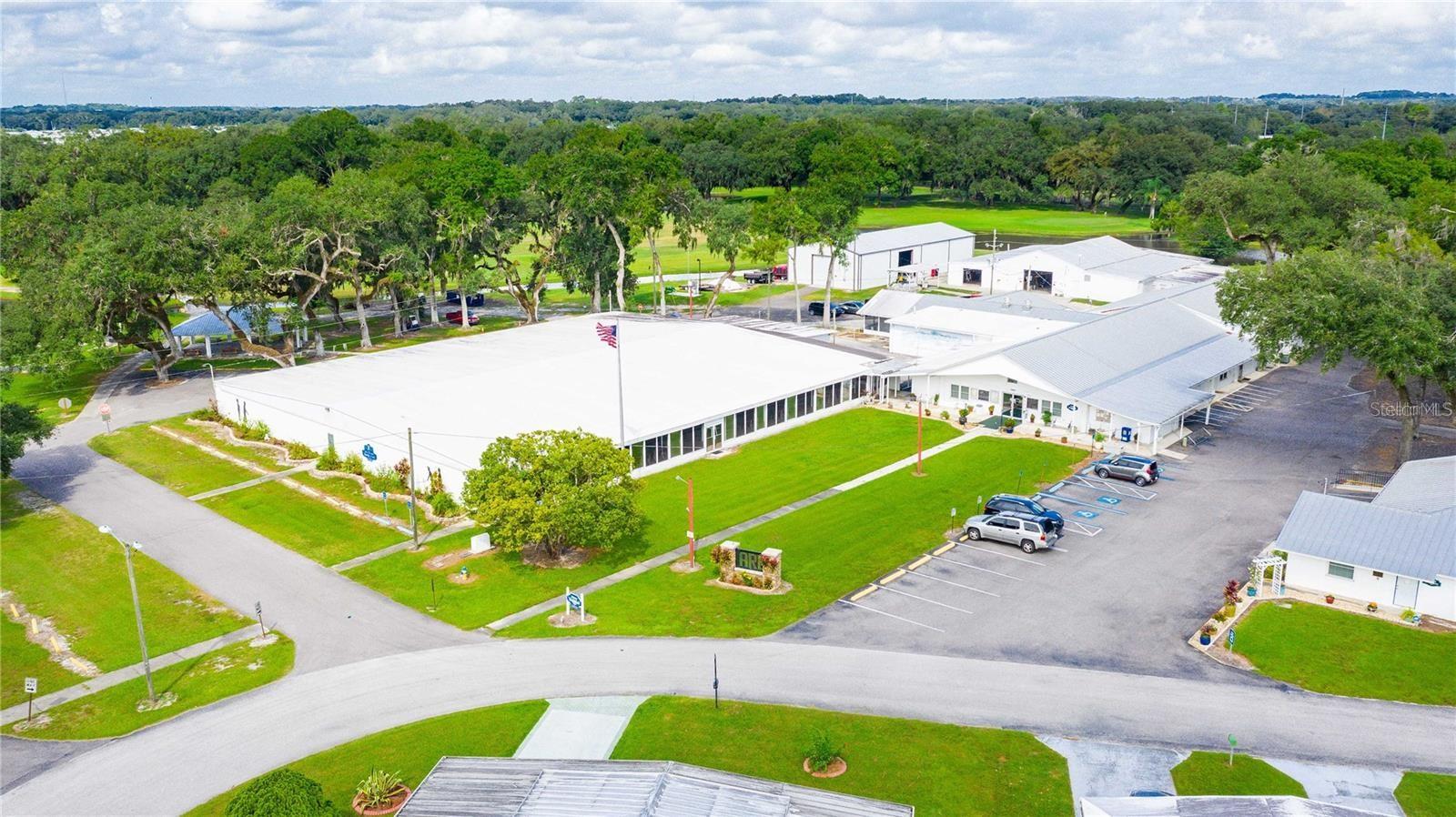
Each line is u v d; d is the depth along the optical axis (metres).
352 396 70.19
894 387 82.31
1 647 43.44
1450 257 62.81
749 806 28.81
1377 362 57.53
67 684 40.22
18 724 37.41
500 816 28.55
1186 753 34.28
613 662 40.88
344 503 59.72
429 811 29.05
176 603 47.00
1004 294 110.75
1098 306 116.06
